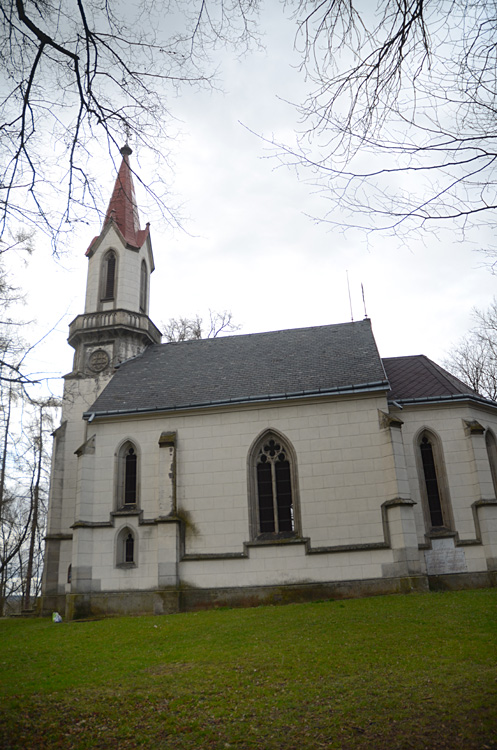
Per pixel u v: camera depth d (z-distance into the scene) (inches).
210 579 867.4
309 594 837.2
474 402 940.0
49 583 1015.6
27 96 304.7
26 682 460.1
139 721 359.3
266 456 923.4
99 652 570.6
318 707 362.0
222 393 985.5
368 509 858.8
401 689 380.5
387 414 887.1
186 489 916.0
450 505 888.9
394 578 823.1
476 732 304.7
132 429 966.4
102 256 1295.5
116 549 905.5
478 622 557.3
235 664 478.3
